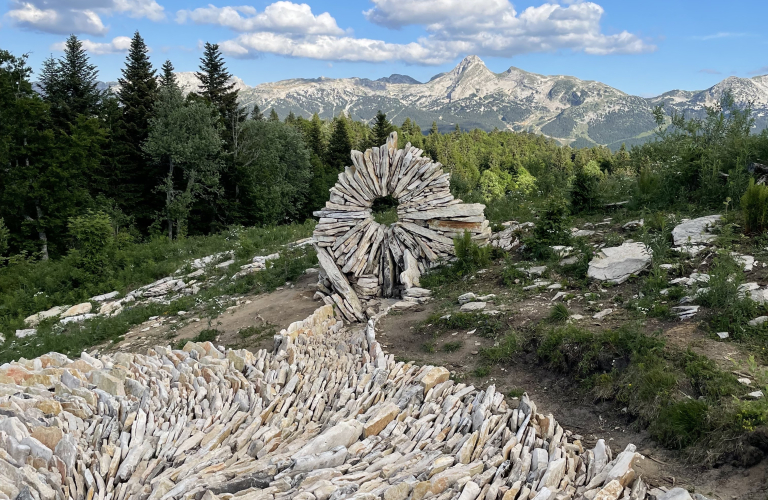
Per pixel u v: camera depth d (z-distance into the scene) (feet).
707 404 17.65
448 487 15.30
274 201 123.65
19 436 17.98
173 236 126.41
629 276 29.73
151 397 22.45
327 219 40.86
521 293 31.78
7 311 58.18
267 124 153.07
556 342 24.29
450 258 39.88
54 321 51.34
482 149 386.73
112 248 69.36
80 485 16.24
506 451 17.19
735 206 35.17
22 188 91.61
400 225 40.83
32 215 102.06
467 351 27.25
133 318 46.70
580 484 15.98
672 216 36.11
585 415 20.77
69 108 126.72
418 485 14.88
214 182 123.44
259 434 18.93
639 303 25.63
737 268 25.25
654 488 15.61
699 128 47.47
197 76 161.17
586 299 28.78
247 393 22.70
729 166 40.22
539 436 18.85
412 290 36.73
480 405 20.24
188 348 29.35
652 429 18.38
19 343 45.65
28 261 82.99
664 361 20.63
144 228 130.31
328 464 16.92
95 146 108.58
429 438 18.71
